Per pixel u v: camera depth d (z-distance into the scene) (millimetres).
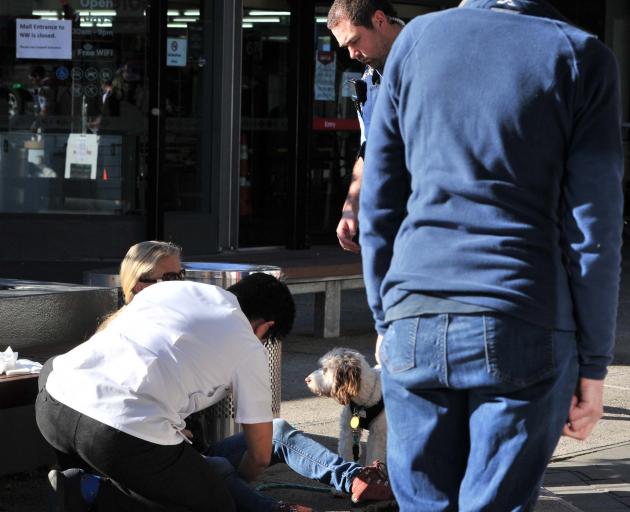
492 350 2502
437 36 2645
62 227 10906
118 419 3664
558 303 2541
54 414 3752
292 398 6828
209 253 11633
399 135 2766
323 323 8844
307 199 12289
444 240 2588
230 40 11617
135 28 10977
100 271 6383
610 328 2570
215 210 11656
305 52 12117
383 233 2809
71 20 10836
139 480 3715
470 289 2520
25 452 4598
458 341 2533
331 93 12742
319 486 4953
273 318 4203
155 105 10844
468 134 2562
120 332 3824
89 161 11047
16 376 4250
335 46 12703
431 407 2646
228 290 4254
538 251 2535
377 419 4758
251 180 12078
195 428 4641
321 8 12516
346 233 4941
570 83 2525
